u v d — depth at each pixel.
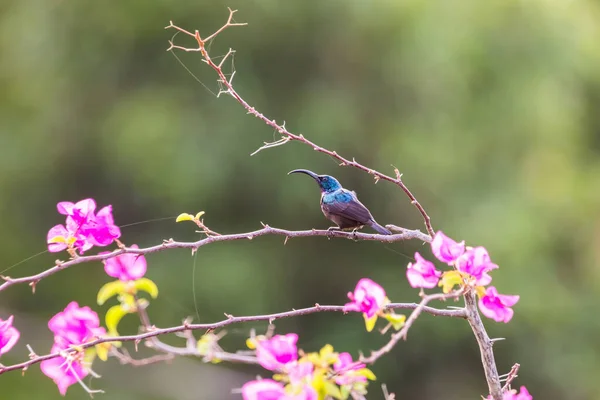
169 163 13.66
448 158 14.37
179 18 14.14
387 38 14.60
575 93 16.00
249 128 14.11
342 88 14.66
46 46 14.95
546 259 14.57
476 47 14.68
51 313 14.21
